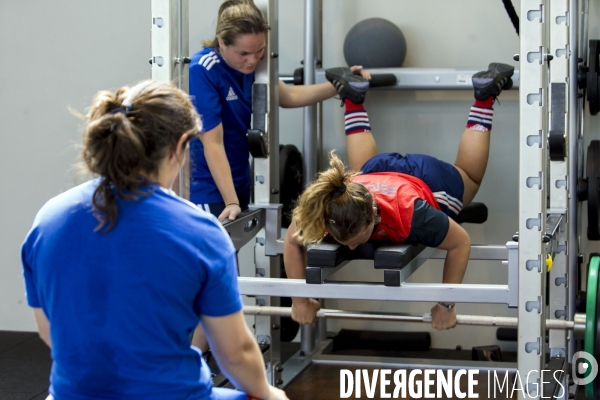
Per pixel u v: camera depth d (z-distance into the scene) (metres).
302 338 3.33
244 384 1.29
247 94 2.72
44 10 3.63
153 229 1.14
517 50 3.30
